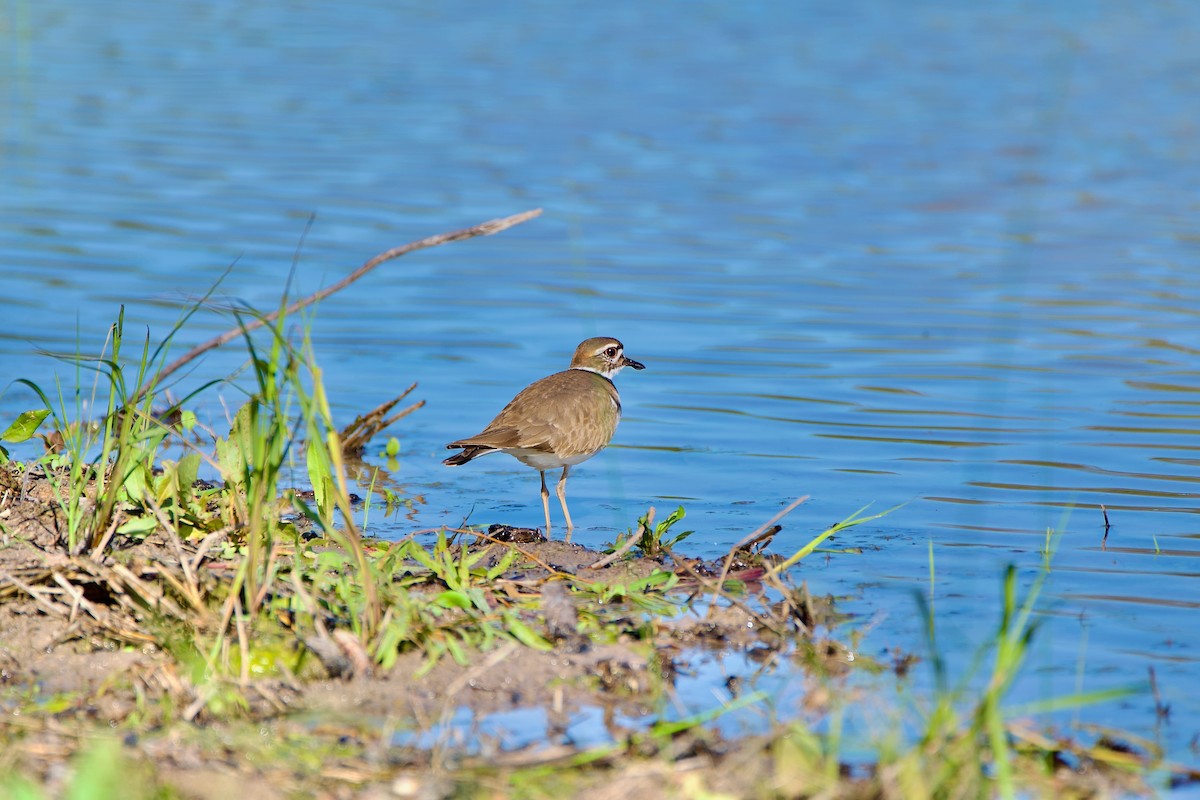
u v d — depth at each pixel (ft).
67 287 65.05
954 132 110.11
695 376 55.93
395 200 84.69
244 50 135.74
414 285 69.05
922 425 49.49
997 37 158.10
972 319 63.93
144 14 155.02
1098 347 58.95
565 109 114.62
